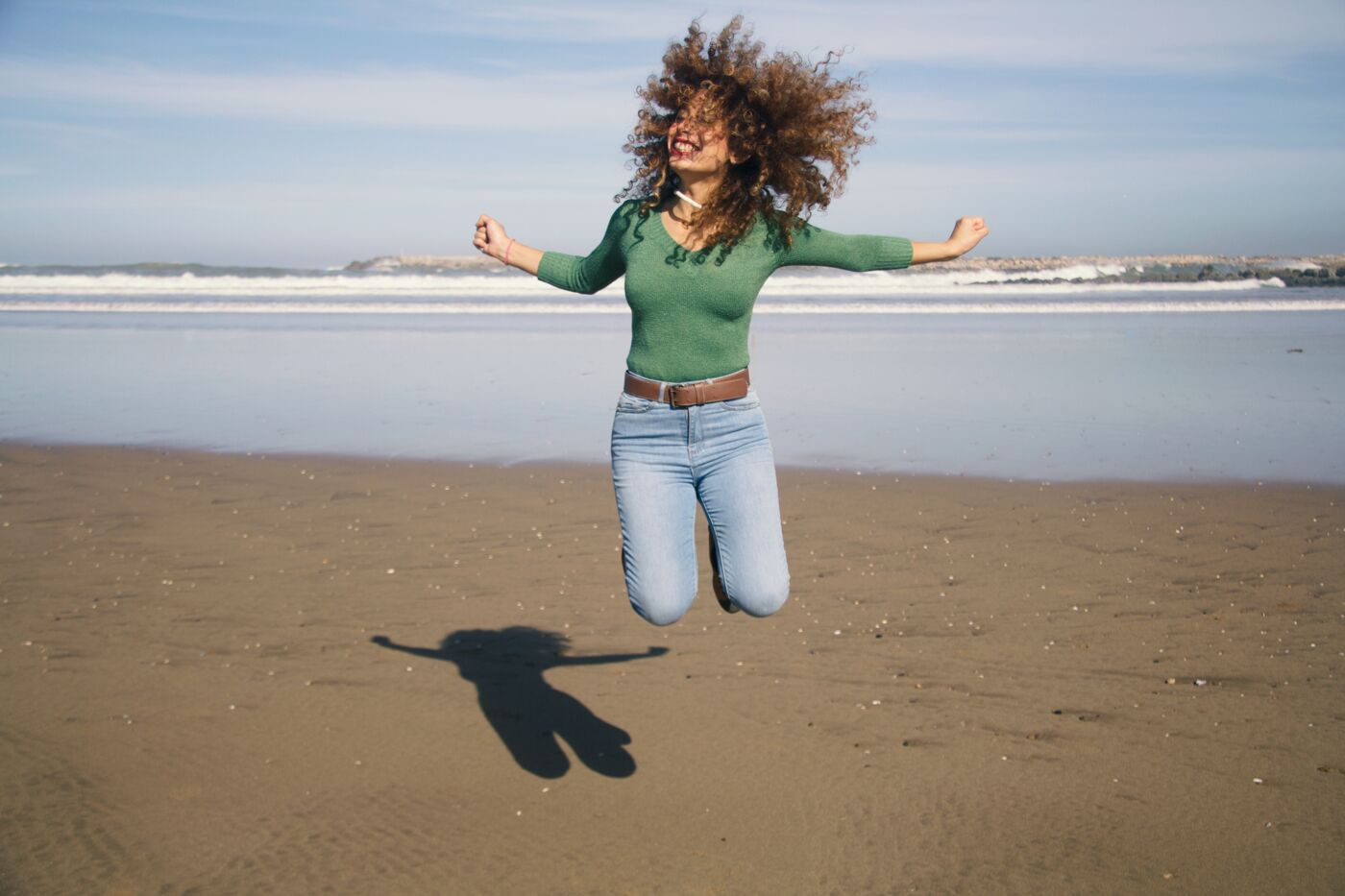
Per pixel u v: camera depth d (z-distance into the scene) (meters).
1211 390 13.87
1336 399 13.05
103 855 3.86
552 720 4.93
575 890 3.72
